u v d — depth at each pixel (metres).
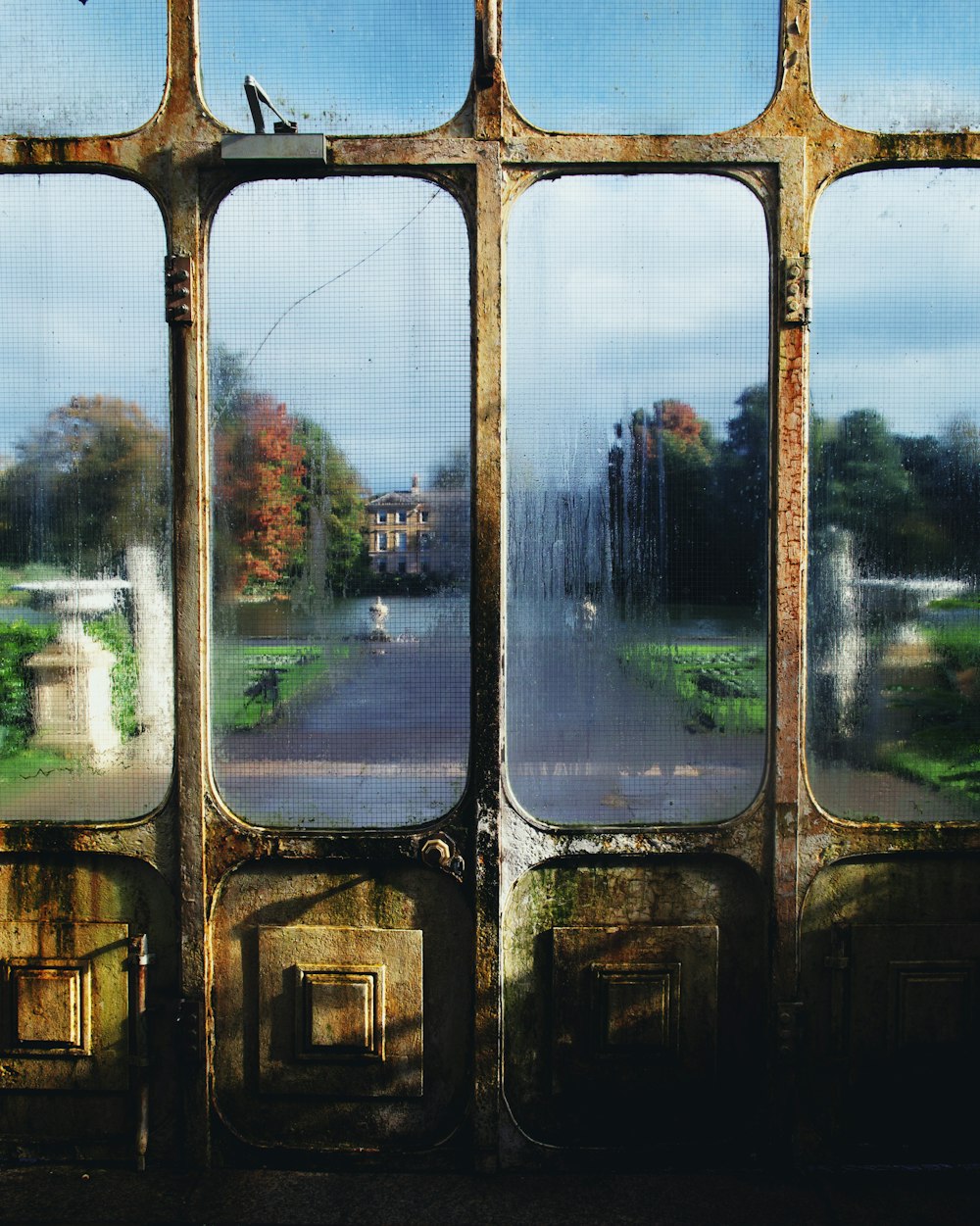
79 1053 2.36
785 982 2.32
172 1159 2.35
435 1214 2.16
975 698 2.38
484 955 2.30
